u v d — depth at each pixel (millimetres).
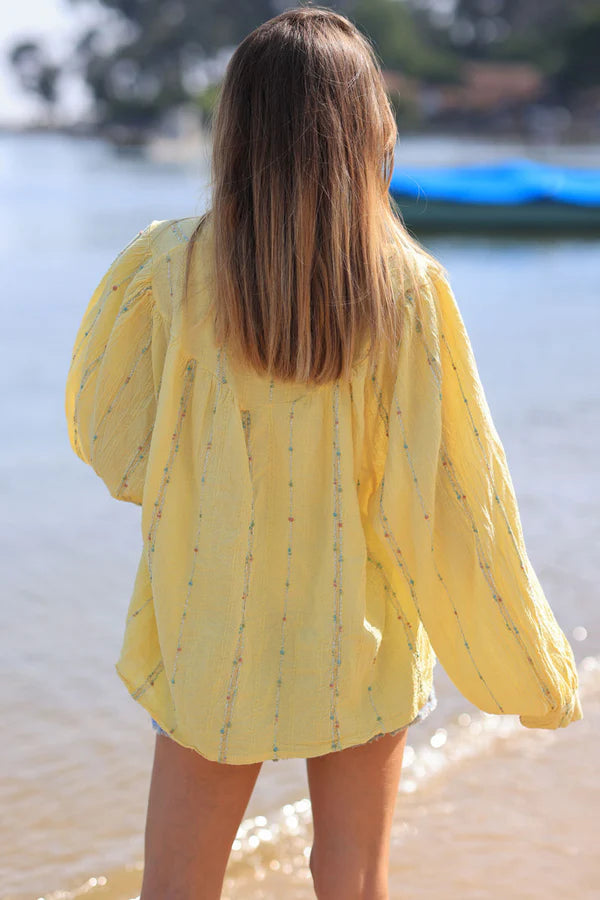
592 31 76375
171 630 1552
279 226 1500
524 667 1596
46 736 2768
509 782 2664
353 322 1528
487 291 10906
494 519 1581
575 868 2348
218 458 1545
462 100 81438
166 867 1623
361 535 1575
